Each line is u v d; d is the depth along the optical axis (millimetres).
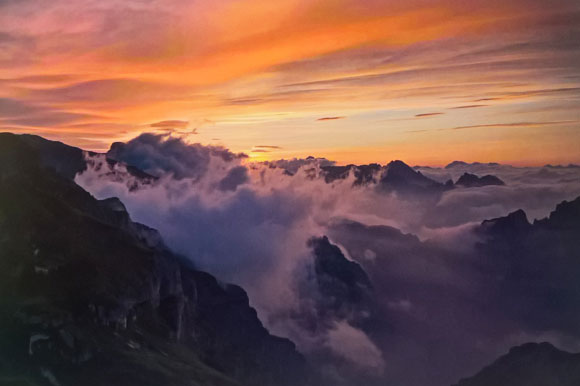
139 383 81125
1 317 81688
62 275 93125
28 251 93438
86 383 78062
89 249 102500
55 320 82688
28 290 88062
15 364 77375
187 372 90750
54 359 79500
